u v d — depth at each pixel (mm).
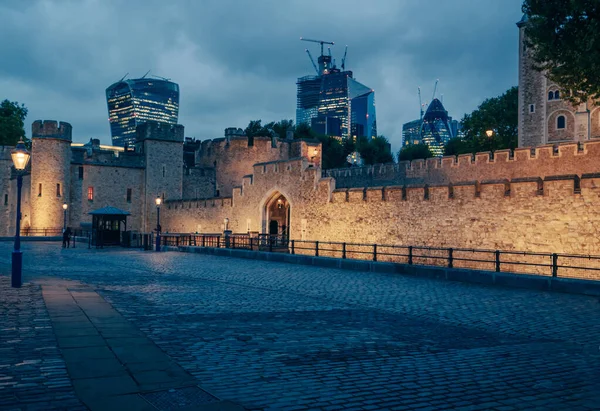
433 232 27250
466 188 25891
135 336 7434
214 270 19703
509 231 24141
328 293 13523
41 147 48500
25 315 8805
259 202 39625
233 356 6602
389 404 4949
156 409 4543
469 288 14664
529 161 31828
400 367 6316
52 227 48406
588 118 52469
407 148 80812
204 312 9969
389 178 41594
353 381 5664
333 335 8133
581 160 29516
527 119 56469
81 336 7289
